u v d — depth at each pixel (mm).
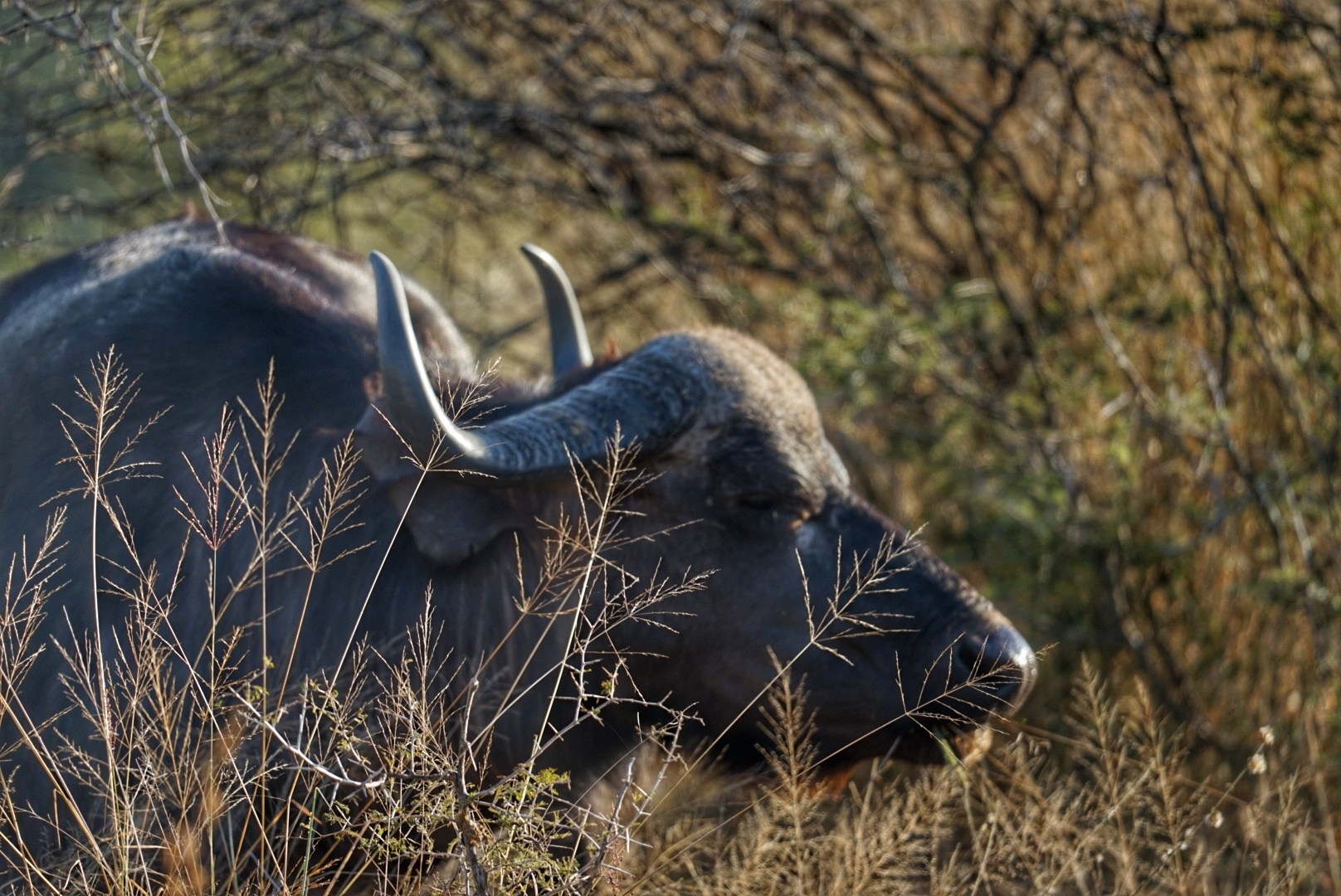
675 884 11242
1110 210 20250
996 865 12914
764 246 22750
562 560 11461
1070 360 19422
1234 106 18344
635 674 12000
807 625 11727
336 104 21719
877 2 21656
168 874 10570
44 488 12250
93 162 23016
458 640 11812
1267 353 17562
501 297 26969
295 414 12328
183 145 14281
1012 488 18500
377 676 11266
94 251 14625
